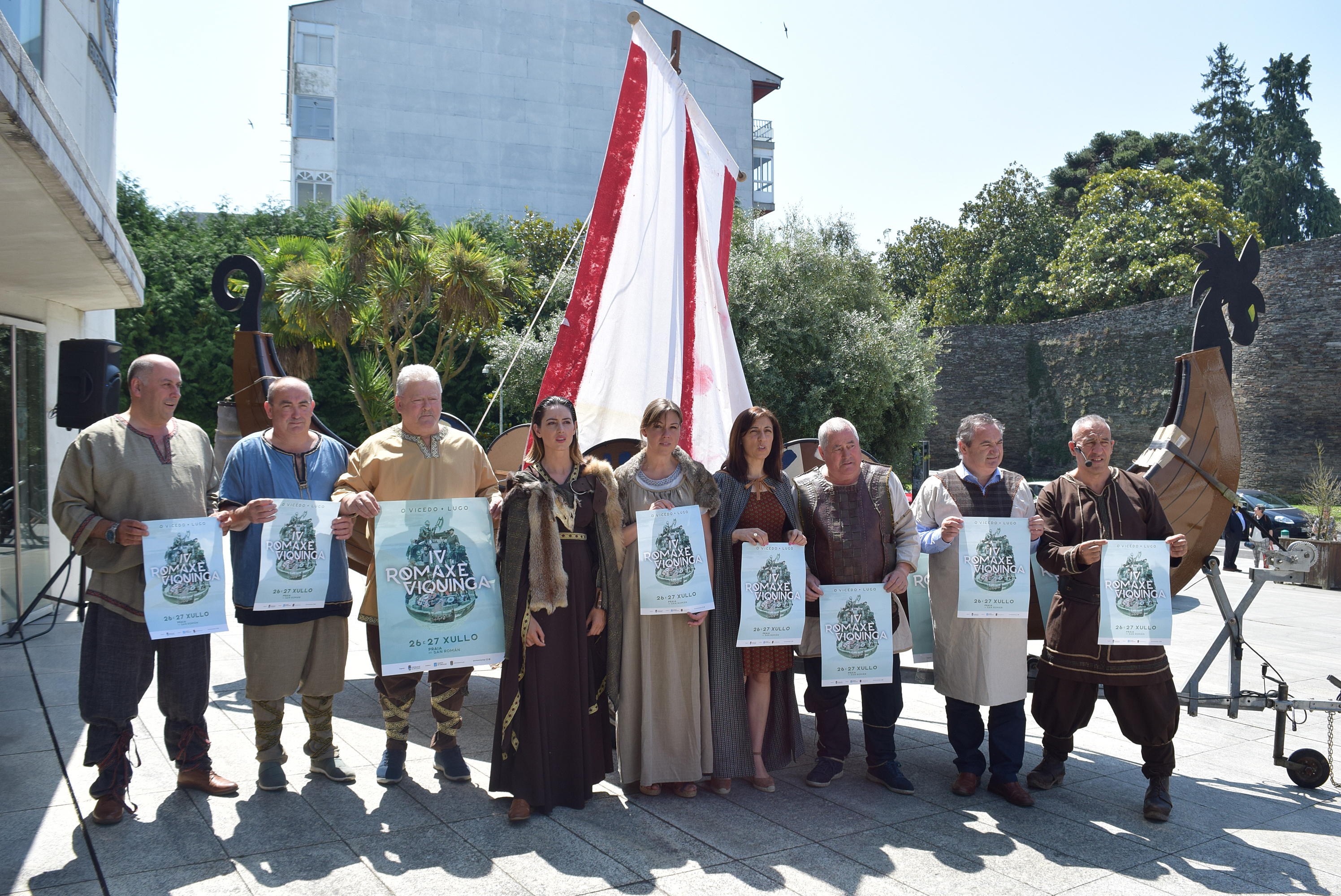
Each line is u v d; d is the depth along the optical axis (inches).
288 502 139.2
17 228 202.8
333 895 114.7
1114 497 157.2
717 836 138.2
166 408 140.3
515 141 1504.7
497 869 124.0
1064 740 162.2
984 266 1649.9
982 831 143.1
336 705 210.1
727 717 154.9
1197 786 167.5
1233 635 175.5
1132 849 136.9
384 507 140.7
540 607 140.8
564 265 226.1
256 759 166.1
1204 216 1440.7
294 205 1409.9
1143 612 149.4
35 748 170.2
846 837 139.2
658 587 146.8
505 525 146.6
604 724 153.7
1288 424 1079.0
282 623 145.2
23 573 295.0
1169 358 1222.9
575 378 218.4
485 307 772.0
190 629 132.3
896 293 1749.5
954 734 163.2
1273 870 130.1
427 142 1464.1
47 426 312.8
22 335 296.4
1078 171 1881.2
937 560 163.5
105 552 133.3
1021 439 1403.8
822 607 154.9
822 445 162.7
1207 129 1882.4
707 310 233.9
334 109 1424.7
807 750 186.5
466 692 163.8
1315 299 1067.3
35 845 128.0
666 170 226.8
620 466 164.2
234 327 1024.2
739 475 159.0
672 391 226.7
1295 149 1793.8
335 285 729.0
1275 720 202.5
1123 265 1449.3
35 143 147.0
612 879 121.6
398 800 149.0
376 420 766.5
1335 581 487.2
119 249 246.2
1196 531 180.1
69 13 298.0
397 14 1449.3
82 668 134.4
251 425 217.6
